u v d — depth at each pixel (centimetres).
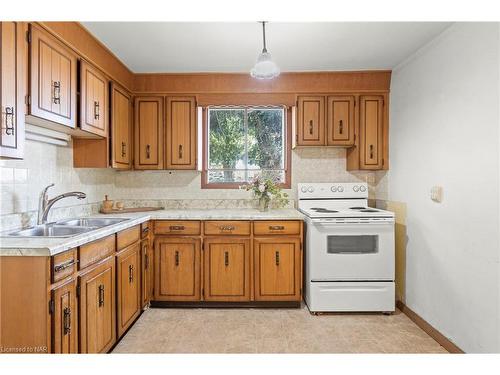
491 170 171
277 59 271
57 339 141
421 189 245
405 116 272
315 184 322
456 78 201
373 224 263
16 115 146
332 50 252
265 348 209
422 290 242
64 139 229
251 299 272
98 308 180
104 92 247
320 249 263
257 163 337
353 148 312
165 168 306
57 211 231
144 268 261
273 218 271
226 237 273
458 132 199
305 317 259
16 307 137
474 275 184
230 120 336
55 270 141
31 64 162
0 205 177
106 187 313
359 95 307
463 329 194
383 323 249
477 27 181
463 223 194
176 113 306
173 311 271
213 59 270
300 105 306
